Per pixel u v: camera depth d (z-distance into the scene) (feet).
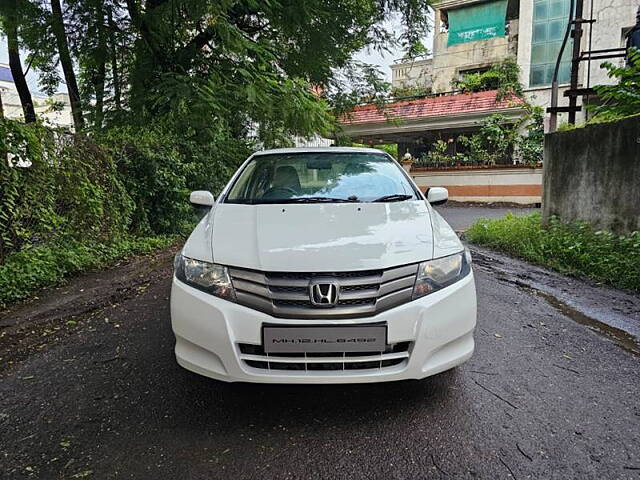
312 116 27.32
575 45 24.38
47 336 11.87
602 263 16.84
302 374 7.22
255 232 8.41
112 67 28.68
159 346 11.00
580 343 10.97
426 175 49.29
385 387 8.79
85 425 7.66
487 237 24.61
